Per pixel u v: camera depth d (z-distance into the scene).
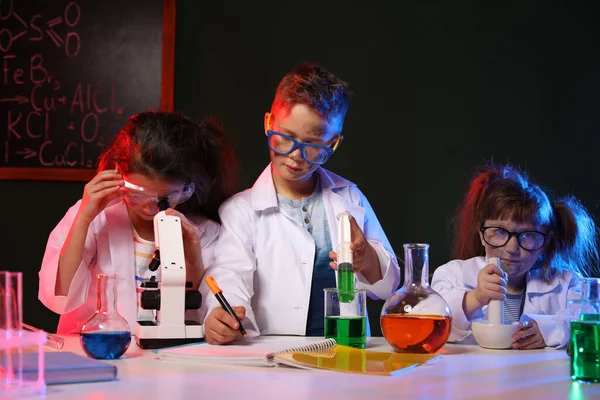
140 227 2.08
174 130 1.93
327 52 3.29
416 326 1.45
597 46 3.24
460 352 1.56
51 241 2.00
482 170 3.23
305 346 1.43
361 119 3.28
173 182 1.87
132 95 3.23
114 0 3.25
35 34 3.26
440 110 3.26
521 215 1.99
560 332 1.65
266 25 3.30
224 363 1.34
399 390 1.10
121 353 1.42
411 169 3.26
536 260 2.12
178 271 1.58
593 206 3.20
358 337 1.56
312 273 2.03
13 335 1.08
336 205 2.10
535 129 3.24
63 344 1.63
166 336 1.56
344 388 1.11
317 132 1.87
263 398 1.03
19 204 3.28
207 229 2.12
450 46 3.28
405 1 3.29
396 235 3.25
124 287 2.01
